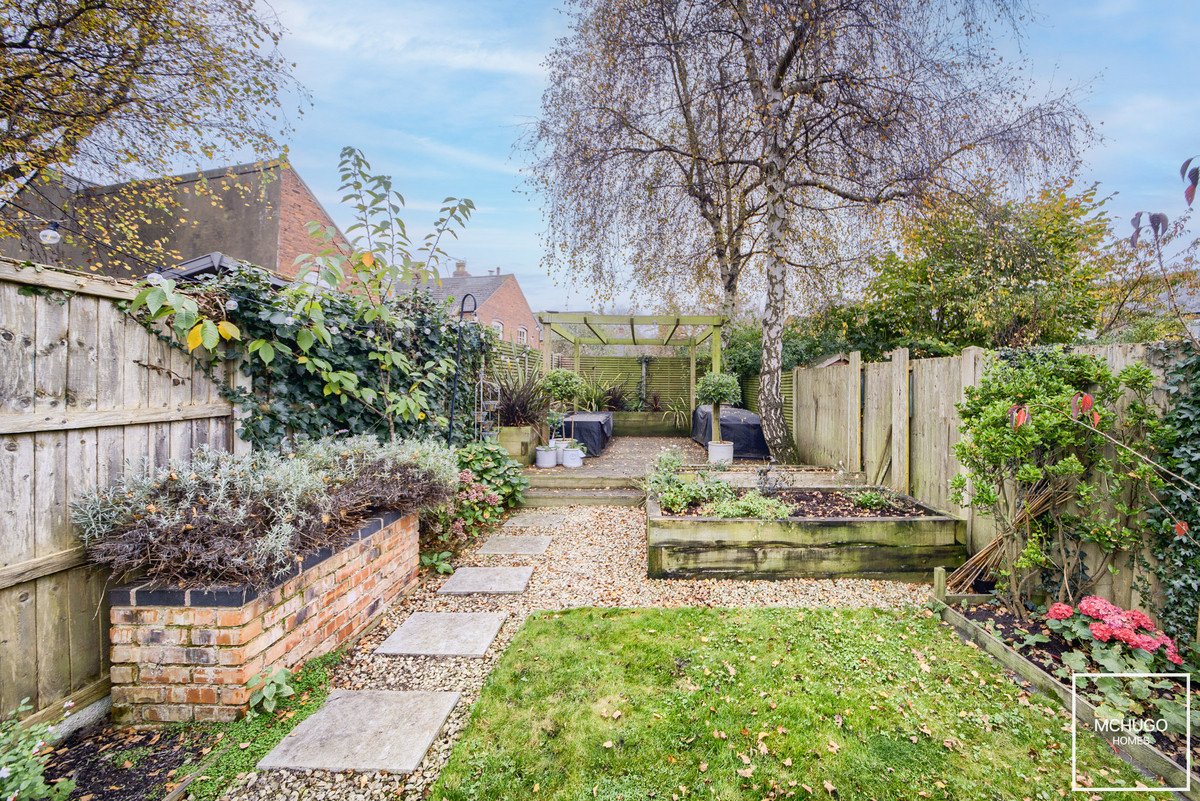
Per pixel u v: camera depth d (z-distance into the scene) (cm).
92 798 156
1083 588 248
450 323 515
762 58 556
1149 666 197
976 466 270
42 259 631
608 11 616
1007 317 569
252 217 1041
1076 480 250
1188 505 202
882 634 257
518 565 369
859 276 701
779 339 631
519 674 224
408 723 193
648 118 680
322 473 263
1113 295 612
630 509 517
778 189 597
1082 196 637
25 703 160
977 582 306
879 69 532
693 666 228
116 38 571
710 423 773
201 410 254
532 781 163
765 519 342
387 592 298
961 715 192
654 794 158
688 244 841
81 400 196
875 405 461
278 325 289
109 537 196
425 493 320
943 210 557
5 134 541
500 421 640
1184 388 204
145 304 221
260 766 170
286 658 213
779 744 178
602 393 1094
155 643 192
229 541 197
